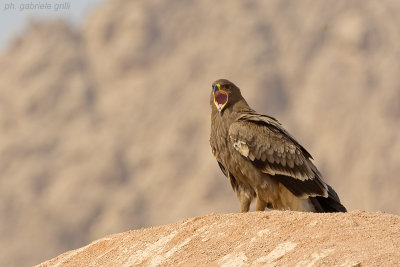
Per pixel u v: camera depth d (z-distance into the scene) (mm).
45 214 80375
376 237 7281
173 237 8484
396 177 78625
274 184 10742
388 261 6742
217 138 11188
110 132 89000
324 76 88625
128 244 8750
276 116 86875
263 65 90625
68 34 101938
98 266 8516
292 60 91562
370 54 90875
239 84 89188
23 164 86188
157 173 83125
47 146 88375
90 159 85875
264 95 87750
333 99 86438
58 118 91750
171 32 98938
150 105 90875
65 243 78625
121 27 99812
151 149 86000
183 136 85812
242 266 7406
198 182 79938
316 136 84562
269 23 96500
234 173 11125
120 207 80000
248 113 11031
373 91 87000
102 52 98750
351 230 7543
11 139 89438
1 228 79562
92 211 80562
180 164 83250
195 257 7891
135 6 101438
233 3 98875
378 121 83750
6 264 76125
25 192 82750
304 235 7621
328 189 10836
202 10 100250
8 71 98188
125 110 91062
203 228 8477
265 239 7770
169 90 91750
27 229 79438
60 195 81812
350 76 88438
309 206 10773
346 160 81188
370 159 80062
